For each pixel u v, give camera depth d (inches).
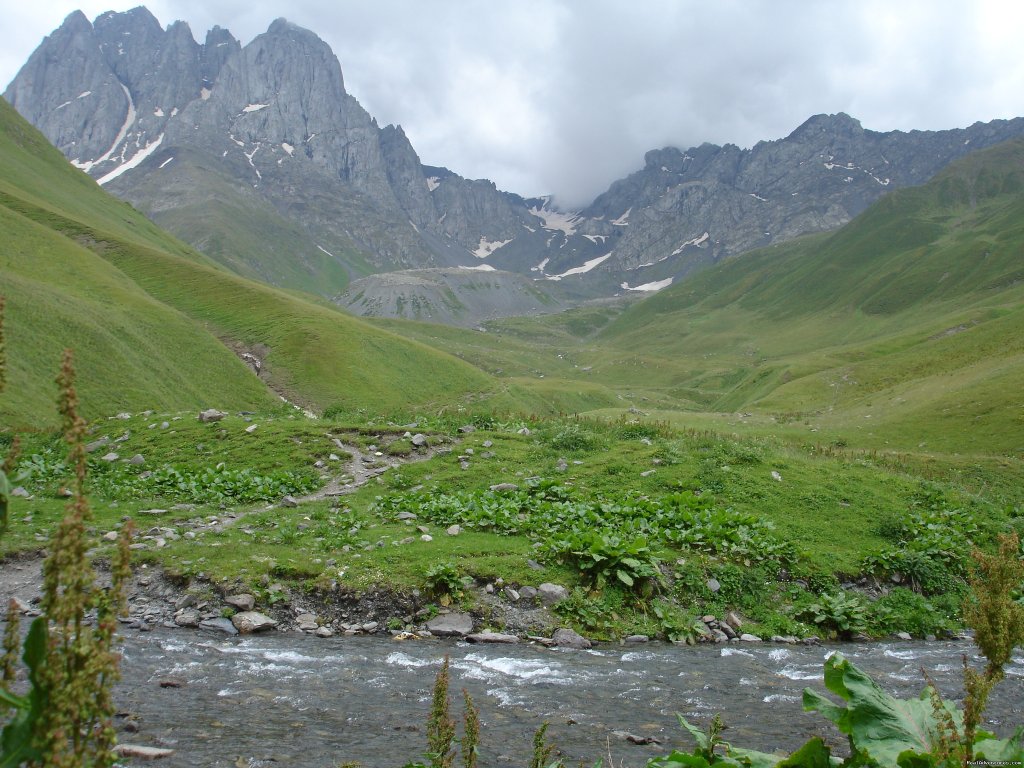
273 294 4574.3
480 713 438.9
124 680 460.4
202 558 709.3
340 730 393.7
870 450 2128.4
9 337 2213.3
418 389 3848.4
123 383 2438.5
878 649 687.1
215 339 3540.8
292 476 1080.2
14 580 673.0
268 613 638.5
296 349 3718.0
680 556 806.5
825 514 1016.9
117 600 136.8
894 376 4126.5
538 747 243.1
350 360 3752.5
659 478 1088.8
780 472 1156.5
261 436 1254.9
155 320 3339.1
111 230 6003.9
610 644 646.5
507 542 804.6
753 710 471.5
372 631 629.0
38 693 127.8
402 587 677.3
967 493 1208.8
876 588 842.8
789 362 6456.7
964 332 4495.6
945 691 540.4
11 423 1542.8
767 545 850.8
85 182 7490.2
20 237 3786.9
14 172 5974.4
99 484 1027.3
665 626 685.9
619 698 484.4
